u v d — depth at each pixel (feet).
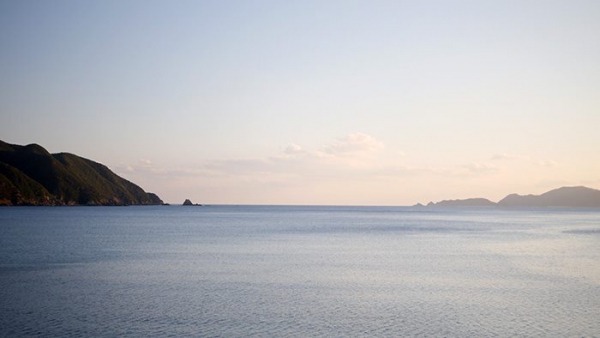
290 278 145.48
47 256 190.90
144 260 182.50
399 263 178.60
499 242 271.90
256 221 539.29
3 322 94.89
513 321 99.45
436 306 111.34
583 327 95.61
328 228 403.54
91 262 175.42
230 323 96.12
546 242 273.95
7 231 315.37
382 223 513.04
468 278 147.33
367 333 90.94
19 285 130.93
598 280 145.18
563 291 128.98
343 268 165.27
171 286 131.85
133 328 92.07
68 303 110.63
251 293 123.65
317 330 92.38
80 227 366.84
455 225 475.31
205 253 206.69
